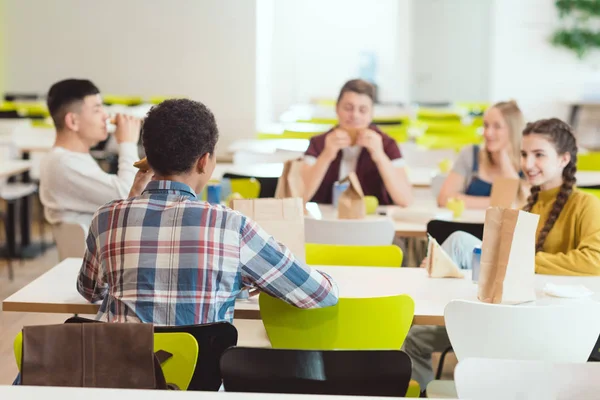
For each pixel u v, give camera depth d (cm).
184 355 190
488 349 218
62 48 1059
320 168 426
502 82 1209
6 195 576
